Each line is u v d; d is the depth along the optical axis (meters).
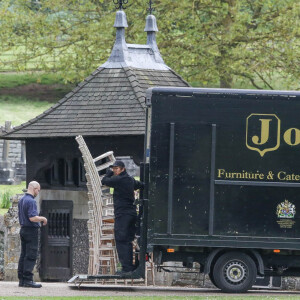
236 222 53.34
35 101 185.00
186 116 53.12
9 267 74.94
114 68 79.31
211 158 53.16
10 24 162.88
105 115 75.44
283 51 149.50
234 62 147.12
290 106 53.34
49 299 48.44
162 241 53.22
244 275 54.44
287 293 56.91
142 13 149.25
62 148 76.12
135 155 73.19
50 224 79.12
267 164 53.38
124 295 51.81
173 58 146.25
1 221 75.38
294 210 53.44
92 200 61.44
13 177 119.94
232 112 53.25
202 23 150.50
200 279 68.56
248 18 146.50
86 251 80.25
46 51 166.88
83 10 160.62
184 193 53.22
